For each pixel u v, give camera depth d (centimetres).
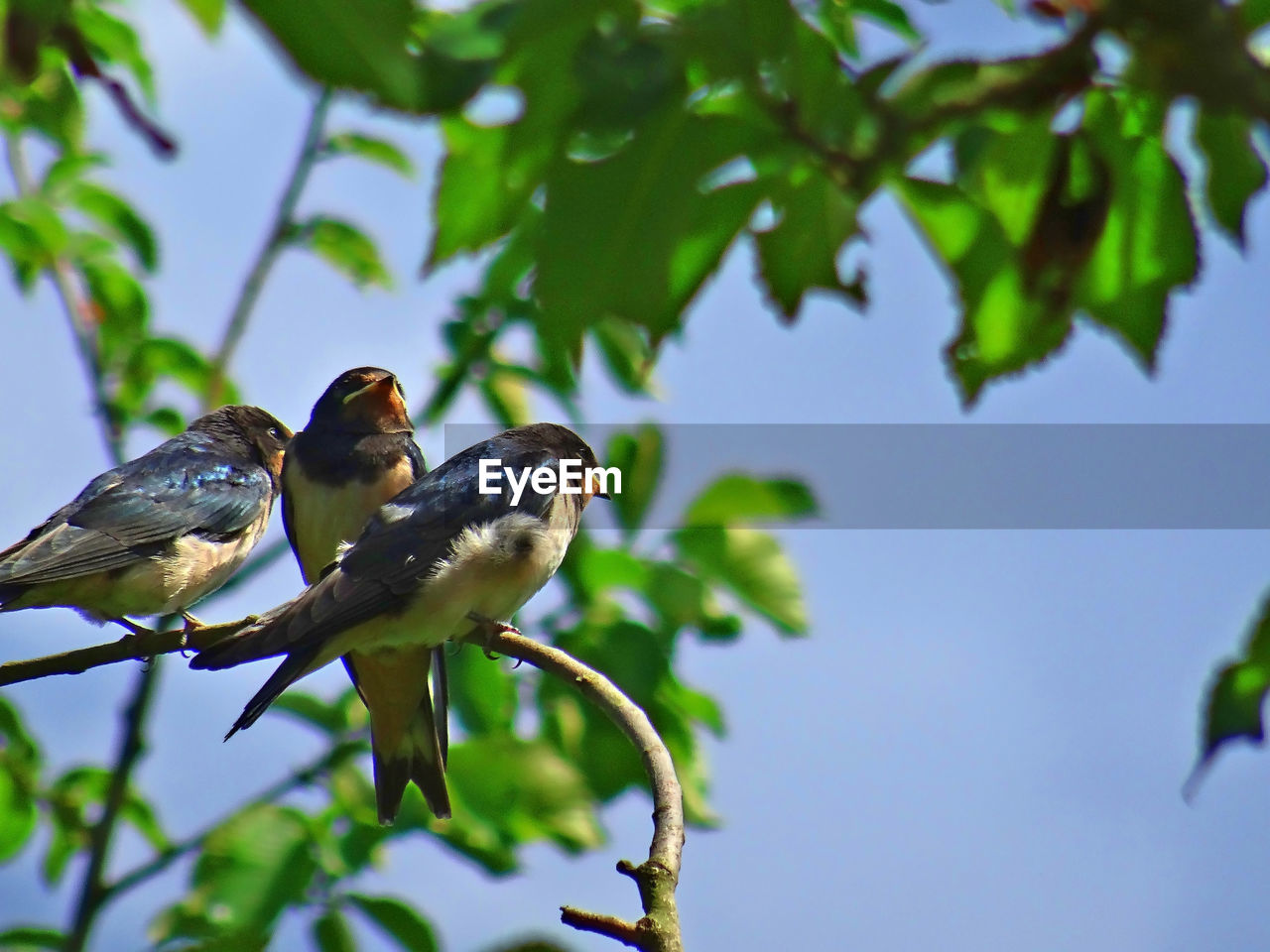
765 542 1085
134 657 1045
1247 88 262
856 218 365
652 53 297
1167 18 265
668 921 576
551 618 1102
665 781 725
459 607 1048
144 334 1423
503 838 992
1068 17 302
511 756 1014
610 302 313
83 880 1159
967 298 395
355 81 247
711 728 1103
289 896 1001
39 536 1305
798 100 305
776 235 367
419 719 1077
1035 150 373
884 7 416
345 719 1144
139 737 1253
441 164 370
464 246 371
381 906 1004
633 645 1059
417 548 1068
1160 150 371
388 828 1040
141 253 1386
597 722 1068
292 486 1364
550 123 308
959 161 343
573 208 310
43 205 1312
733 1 302
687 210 310
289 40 245
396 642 1058
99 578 1293
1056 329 395
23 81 269
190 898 1001
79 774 1234
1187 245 377
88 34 996
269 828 1031
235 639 955
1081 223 356
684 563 1087
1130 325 386
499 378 1270
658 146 308
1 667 1053
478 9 276
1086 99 368
